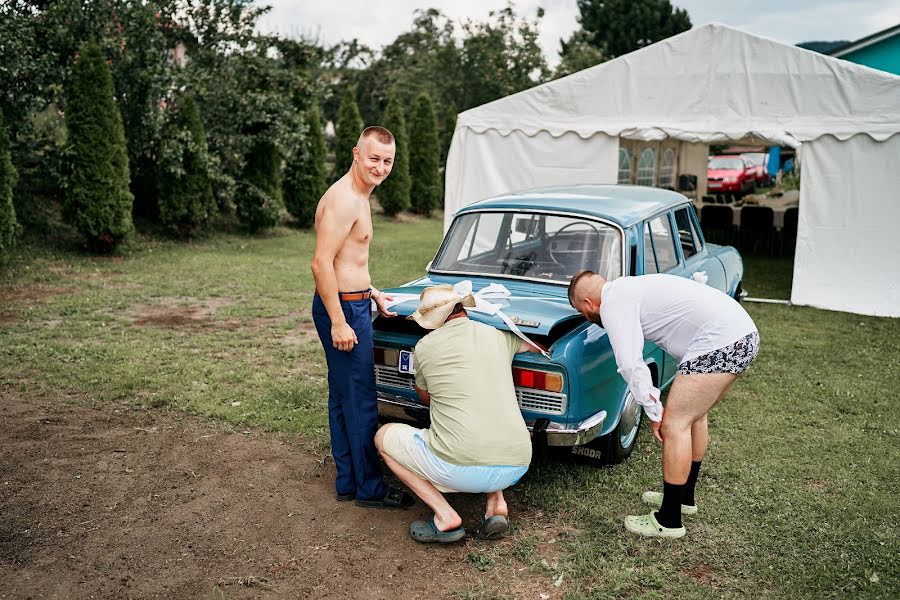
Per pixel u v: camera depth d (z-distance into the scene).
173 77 12.73
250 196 15.00
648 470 4.46
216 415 5.24
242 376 6.11
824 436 5.02
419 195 21.14
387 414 5.02
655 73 9.61
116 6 12.61
